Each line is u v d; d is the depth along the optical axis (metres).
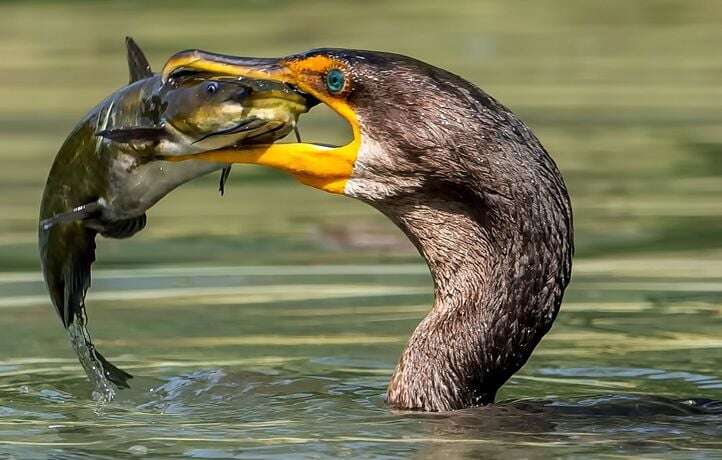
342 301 13.14
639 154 20.02
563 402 9.61
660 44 30.88
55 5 37.47
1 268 14.57
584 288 13.41
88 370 10.35
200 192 19.03
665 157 19.86
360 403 9.92
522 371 10.82
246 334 12.09
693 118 22.66
